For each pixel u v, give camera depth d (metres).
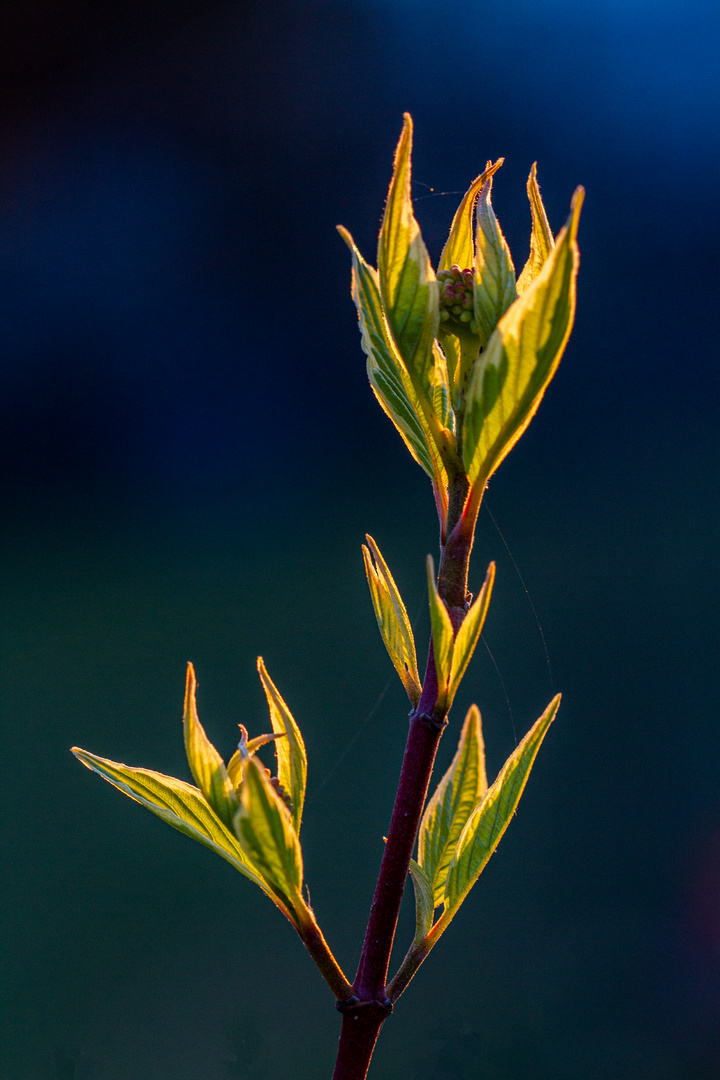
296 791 0.63
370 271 0.63
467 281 0.63
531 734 0.63
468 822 0.63
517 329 0.61
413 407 0.63
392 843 0.62
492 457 0.62
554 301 0.61
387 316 0.62
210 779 0.62
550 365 0.61
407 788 0.62
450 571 0.62
